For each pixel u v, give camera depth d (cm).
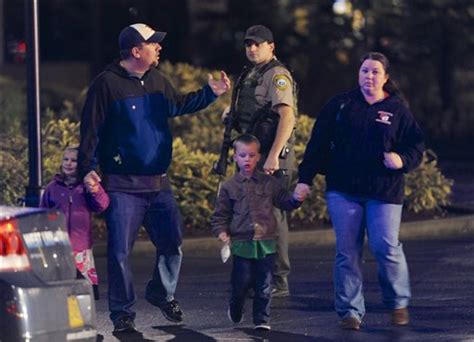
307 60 4606
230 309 1602
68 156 1557
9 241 1215
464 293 1833
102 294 1886
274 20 4781
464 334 1559
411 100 4747
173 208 1597
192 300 1820
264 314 1596
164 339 1554
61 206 1552
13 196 2348
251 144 1574
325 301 1791
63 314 1238
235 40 5034
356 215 1582
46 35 5194
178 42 4922
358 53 4547
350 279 1587
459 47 4703
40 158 1969
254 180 1582
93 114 1542
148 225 1605
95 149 1545
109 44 4962
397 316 1605
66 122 2573
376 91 1567
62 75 5028
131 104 1552
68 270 1275
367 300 1789
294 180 2330
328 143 1591
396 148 1574
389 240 1574
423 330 1584
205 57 5097
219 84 1602
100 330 1608
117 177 1563
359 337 1550
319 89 4572
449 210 2681
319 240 2395
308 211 2495
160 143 1573
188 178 2408
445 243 2370
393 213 1574
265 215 1581
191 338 1561
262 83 1734
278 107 1720
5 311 1209
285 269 1816
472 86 5159
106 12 4966
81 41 5234
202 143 2791
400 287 1597
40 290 1218
